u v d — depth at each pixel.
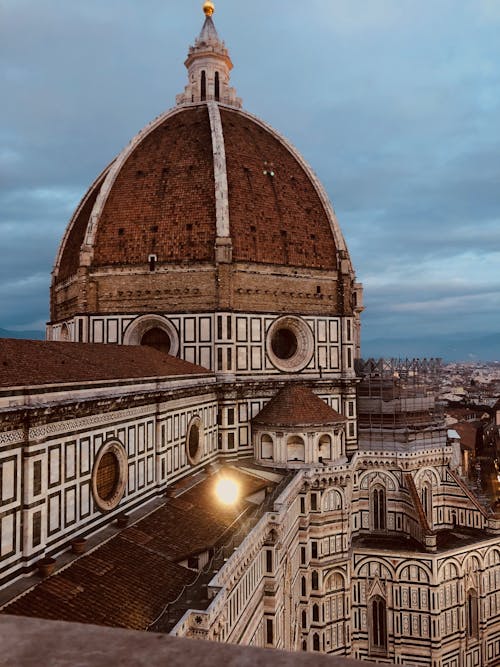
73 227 92.12
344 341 84.50
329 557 70.62
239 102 101.31
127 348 62.72
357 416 88.38
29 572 34.84
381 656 72.31
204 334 74.69
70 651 5.30
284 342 82.88
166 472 56.38
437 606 70.81
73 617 31.55
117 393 46.19
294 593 64.50
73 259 84.88
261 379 77.19
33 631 5.71
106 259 78.12
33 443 35.31
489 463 148.88
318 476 69.94
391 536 80.62
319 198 89.50
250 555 45.94
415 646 71.31
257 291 78.44
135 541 43.00
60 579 34.94
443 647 71.19
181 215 78.19
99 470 44.62
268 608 50.88
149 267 76.69
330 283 84.81
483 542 75.81
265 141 91.38
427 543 72.31
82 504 41.38
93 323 77.56
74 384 40.50
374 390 89.25
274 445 72.50
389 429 85.56
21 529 34.75
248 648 5.37
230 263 75.00
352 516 81.19
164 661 5.11
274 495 58.22
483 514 80.19
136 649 5.35
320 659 5.14
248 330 76.81
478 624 74.31
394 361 91.50
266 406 76.94
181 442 60.97
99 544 40.97
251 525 48.91
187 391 61.09
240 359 76.06
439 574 71.31
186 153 83.06
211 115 86.69
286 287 80.75
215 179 78.00
